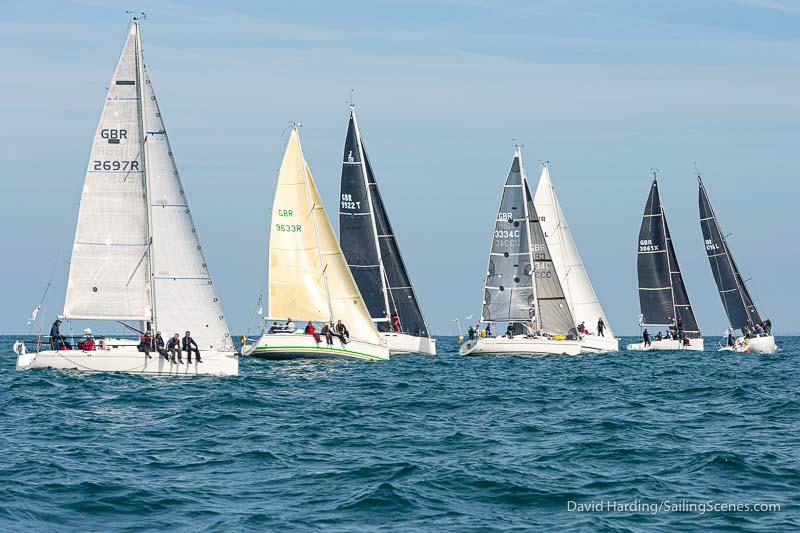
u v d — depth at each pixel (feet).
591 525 136.46
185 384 290.35
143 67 300.61
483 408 257.96
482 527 135.64
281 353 397.39
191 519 137.69
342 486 157.28
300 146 403.75
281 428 214.69
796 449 190.49
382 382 327.06
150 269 303.07
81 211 300.20
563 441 200.54
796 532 133.28
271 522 136.56
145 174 300.81
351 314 414.41
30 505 141.28
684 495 153.48
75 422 218.79
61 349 309.63
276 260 403.95
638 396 289.94
